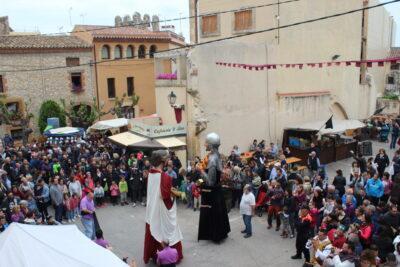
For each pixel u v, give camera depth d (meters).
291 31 23.33
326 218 11.18
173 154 18.55
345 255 8.71
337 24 25.48
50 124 27.97
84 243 7.23
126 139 20.47
